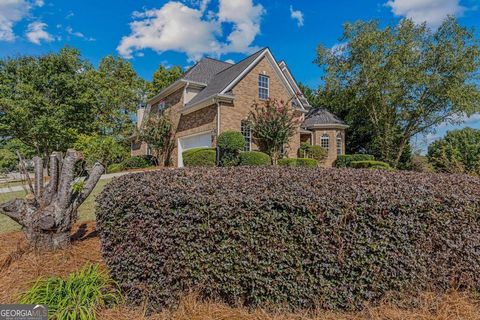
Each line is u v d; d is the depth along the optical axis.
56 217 3.50
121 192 2.70
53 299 2.36
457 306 2.37
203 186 2.53
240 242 2.29
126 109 25.59
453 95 17.72
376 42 18.48
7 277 2.94
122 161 20.20
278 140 14.54
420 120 19.64
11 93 18.16
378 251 2.29
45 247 3.45
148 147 21.25
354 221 2.27
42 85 18.48
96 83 22.58
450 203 2.42
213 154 13.18
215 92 14.76
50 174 3.66
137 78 28.97
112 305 2.49
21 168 4.32
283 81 16.67
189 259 2.36
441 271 2.45
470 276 2.49
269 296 2.32
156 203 2.41
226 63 20.59
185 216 2.35
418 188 2.54
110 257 2.71
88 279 2.57
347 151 24.14
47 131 17.69
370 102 20.28
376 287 2.32
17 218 3.39
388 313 2.30
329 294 2.29
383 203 2.29
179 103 17.59
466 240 2.46
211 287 2.37
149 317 2.35
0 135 17.80
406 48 18.05
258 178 2.84
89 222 4.93
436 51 18.16
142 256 2.47
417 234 2.36
